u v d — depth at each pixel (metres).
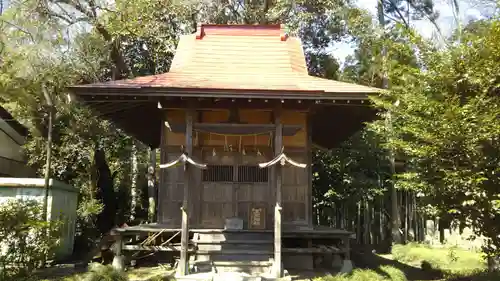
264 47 11.53
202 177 9.79
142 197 20.12
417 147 6.83
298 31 18.30
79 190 13.40
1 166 14.73
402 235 17.12
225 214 9.66
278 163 8.32
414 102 6.94
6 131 15.04
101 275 7.53
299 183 9.85
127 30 14.95
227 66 10.66
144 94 8.48
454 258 11.38
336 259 9.77
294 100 8.75
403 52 8.22
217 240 9.23
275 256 8.23
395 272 8.85
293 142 9.98
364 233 17.19
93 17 14.34
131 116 10.95
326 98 8.73
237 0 18.95
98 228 14.84
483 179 6.02
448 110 6.15
